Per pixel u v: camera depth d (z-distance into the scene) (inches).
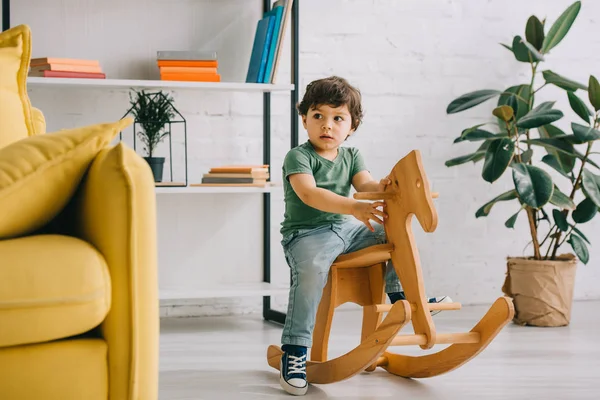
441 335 70.9
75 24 111.3
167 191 102.3
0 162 49.8
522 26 128.2
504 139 106.9
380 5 122.6
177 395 74.6
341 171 84.3
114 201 48.6
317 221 81.2
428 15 124.6
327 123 81.3
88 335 50.1
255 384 79.0
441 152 126.0
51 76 99.1
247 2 117.0
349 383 79.9
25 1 109.4
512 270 113.4
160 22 114.2
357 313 120.8
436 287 126.9
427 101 125.1
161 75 103.9
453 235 127.2
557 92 130.1
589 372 84.1
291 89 108.0
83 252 47.8
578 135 105.6
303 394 75.3
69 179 52.2
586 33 131.3
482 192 128.0
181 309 117.2
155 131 106.8
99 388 48.4
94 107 112.5
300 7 119.5
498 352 94.1
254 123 118.3
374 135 123.1
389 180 73.5
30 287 45.4
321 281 77.9
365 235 81.7
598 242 133.4
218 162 117.2
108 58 112.7
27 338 45.9
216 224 118.1
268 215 119.0
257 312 120.3
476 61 126.7
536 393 75.5
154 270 50.2
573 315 119.9
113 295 48.8
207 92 116.3
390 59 123.3
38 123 72.8
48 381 47.0
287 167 81.5
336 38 121.0
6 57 67.7
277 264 120.7
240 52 117.1
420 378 81.6
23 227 51.7
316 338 81.6
